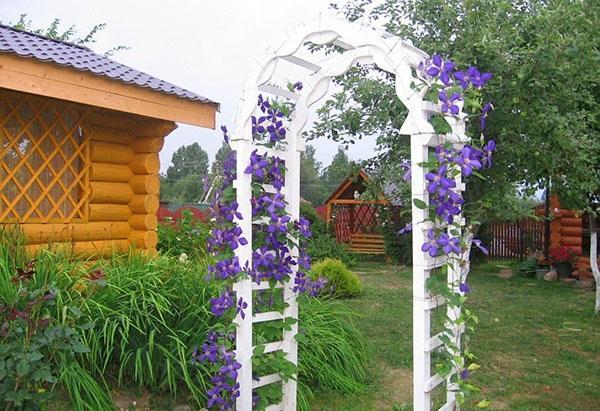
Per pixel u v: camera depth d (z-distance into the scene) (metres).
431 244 3.01
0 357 3.15
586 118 5.65
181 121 6.26
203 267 4.74
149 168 6.61
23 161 5.38
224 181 3.80
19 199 5.36
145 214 6.64
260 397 3.81
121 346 3.86
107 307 4.00
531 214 5.21
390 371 5.31
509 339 6.83
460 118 3.16
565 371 5.55
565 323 7.74
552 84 4.80
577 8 4.48
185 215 8.59
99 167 6.18
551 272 12.44
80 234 5.91
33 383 3.45
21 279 3.51
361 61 3.63
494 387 5.03
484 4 4.85
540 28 4.62
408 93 3.11
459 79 3.11
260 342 3.81
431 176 2.97
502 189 5.22
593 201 8.36
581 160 5.09
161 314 3.96
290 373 3.80
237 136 3.67
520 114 4.81
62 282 3.98
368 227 17.59
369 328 7.07
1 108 5.17
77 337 3.44
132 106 5.63
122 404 3.81
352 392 4.61
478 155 3.11
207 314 4.12
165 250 7.76
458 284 3.15
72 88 5.00
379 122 5.66
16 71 4.52
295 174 4.00
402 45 3.26
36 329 3.34
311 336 4.69
